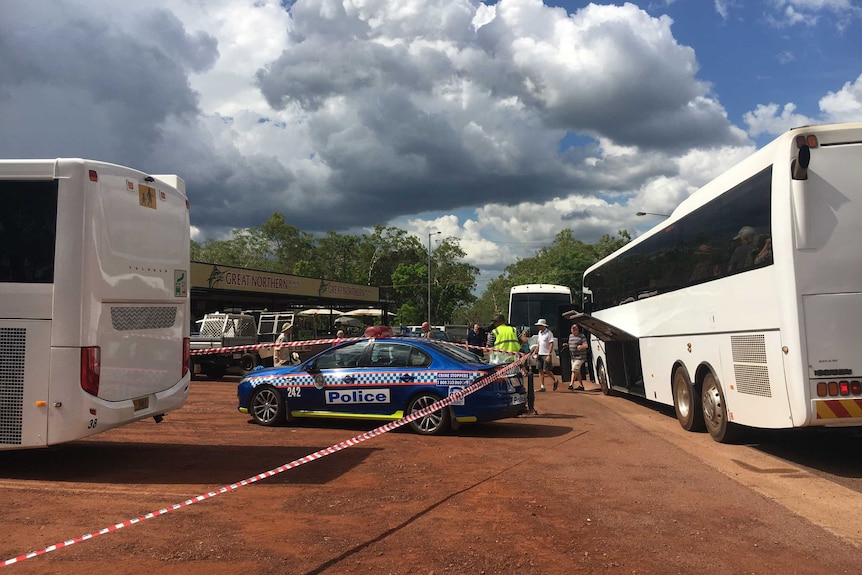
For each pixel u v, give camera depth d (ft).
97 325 22.77
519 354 42.60
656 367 40.47
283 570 14.52
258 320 99.09
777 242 23.82
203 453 27.86
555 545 16.26
